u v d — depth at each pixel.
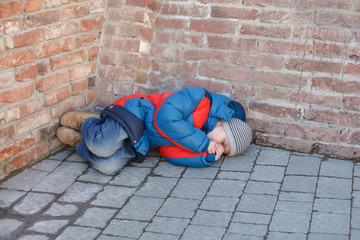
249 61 3.92
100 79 4.27
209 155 3.62
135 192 3.36
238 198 3.27
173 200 3.26
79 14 3.86
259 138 4.00
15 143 3.51
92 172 3.62
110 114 3.62
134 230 2.93
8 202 3.21
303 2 3.75
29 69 3.49
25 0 3.32
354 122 3.73
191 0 4.01
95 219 3.04
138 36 4.10
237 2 3.90
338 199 3.23
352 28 3.66
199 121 3.71
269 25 3.84
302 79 3.82
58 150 3.96
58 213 3.10
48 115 3.78
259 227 2.94
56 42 3.69
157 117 3.60
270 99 3.91
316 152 3.87
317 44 3.75
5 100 3.34
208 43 4.00
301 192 3.32
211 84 4.04
